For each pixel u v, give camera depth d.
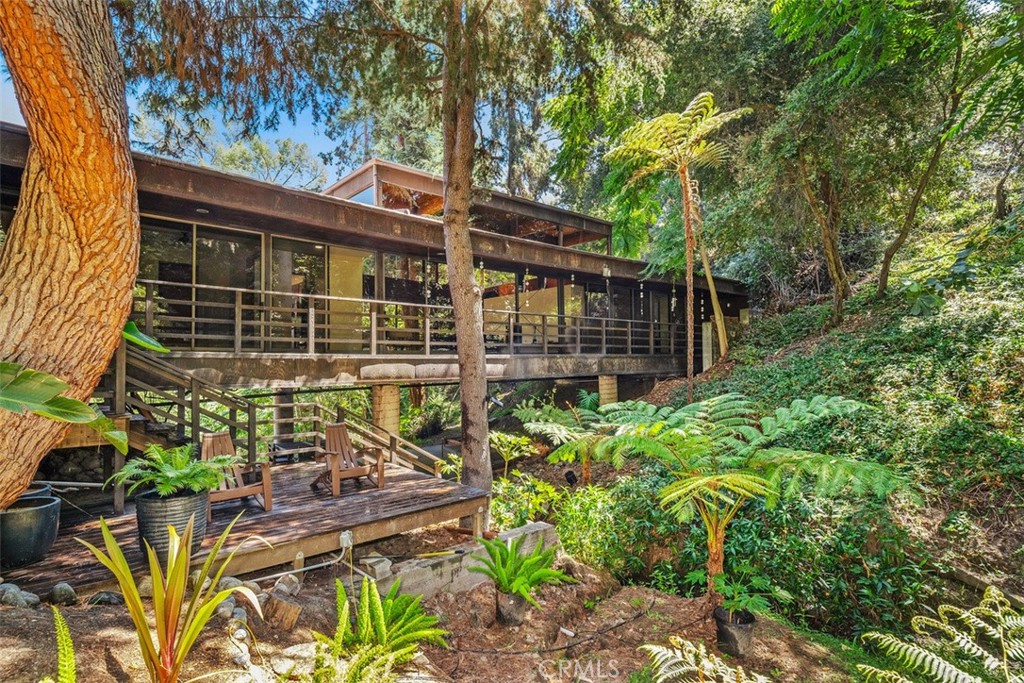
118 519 4.19
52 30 2.20
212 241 7.29
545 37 5.85
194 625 1.97
